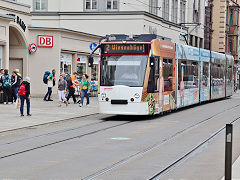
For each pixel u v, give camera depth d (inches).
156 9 1760.6
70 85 1079.0
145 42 741.3
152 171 354.9
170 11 1904.5
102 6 1643.7
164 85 815.7
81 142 507.8
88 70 1409.9
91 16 1648.6
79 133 586.2
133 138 541.3
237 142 507.8
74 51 1314.0
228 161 285.9
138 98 729.0
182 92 942.4
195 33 2236.7
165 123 713.0
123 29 1625.2
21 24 1157.7
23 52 1205.7
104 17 1637.6
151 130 620.7
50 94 1144.8
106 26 1637.6
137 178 330.3
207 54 1198.3
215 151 450.9
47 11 1678.2
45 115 805.9
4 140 523.2
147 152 444.1
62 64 1268.5
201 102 1172.5
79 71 1360.7
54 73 1149.1
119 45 746.8
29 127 648.4
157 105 778.2
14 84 1019.3
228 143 285.9
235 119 782.5
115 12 1626.5
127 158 410.9
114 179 327.0
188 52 995.9
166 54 821.9
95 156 420.5
